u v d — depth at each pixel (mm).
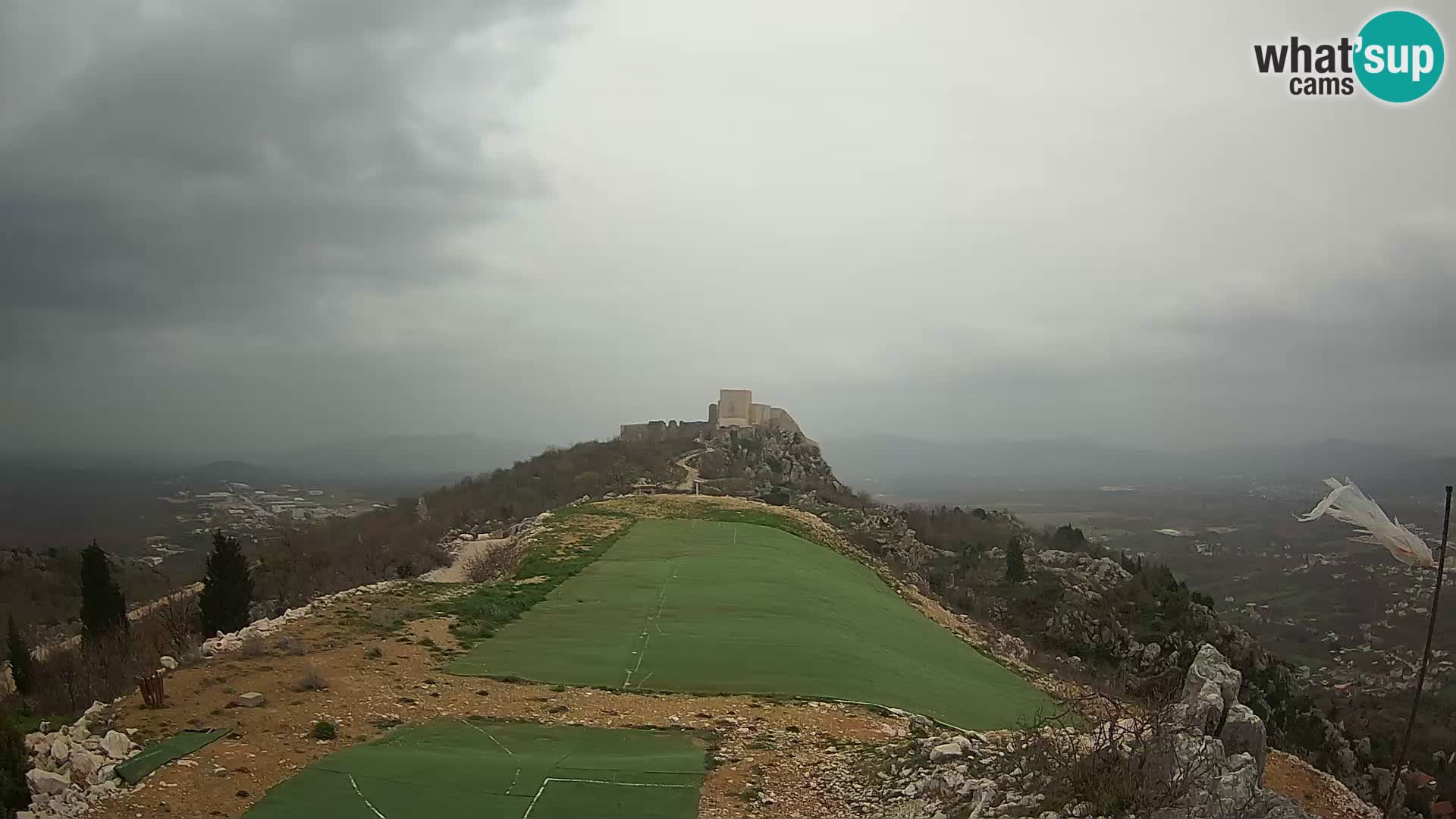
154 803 14391
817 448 122375
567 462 97000
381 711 20203
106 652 35281
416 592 34000
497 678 23938
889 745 18984
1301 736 49438
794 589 38875
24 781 14398
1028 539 97500
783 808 15562
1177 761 13078
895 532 79312
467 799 15375
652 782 16609
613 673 25203
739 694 24047
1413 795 30000
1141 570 80125
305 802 14906
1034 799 13141
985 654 43281
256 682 21312
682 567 41812
